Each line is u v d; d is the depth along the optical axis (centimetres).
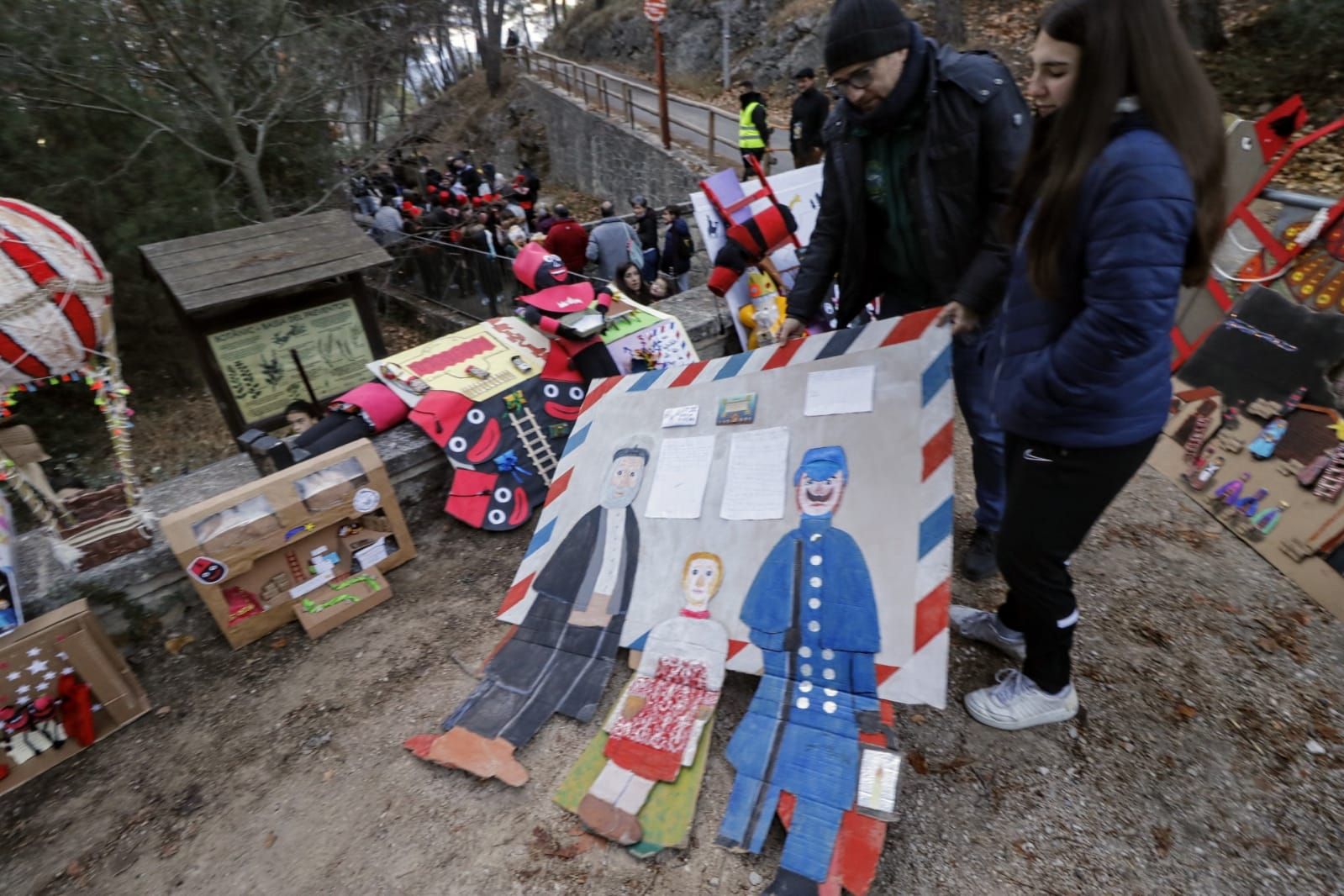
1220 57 870
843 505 219
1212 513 286
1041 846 179
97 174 797
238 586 268
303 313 452
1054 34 138
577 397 358
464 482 326
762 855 182
